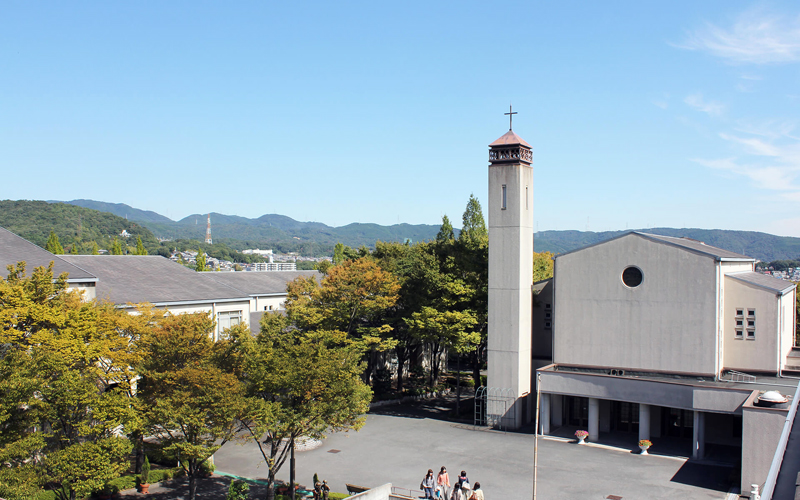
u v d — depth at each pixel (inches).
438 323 1879.9
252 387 1174.3
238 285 2667.3
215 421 1075.9
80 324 1116.5
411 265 2220.7
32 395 969.5
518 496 1234.0
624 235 1679.4
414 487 1301.7
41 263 1552.7
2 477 846.5
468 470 1407.5
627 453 1528.1
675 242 1787.6
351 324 2060.8
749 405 1261.1
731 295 1610.5
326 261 2251.5
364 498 1170.0
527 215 1850.4
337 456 1529.3
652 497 1221.7
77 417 1028.5
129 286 1879.9
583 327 1738.4
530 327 1870.1
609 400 1734.7
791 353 1868.8
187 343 1187.9
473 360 2118.6
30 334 1101.1
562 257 1775.3
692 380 1562.5
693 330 1581.0
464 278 2004.2
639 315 1656.0
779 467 581.9
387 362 2539.4
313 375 1138.7
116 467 1007.0
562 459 1481.3
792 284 2004.2
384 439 1684.3
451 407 2133.4
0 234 1704.0
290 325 2025.1
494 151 1840.6
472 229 3117.6
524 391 1833.2
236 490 1178.6
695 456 1476.4
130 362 1187.9
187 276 2169.0
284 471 1421.0
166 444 1095.0
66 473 941.8
